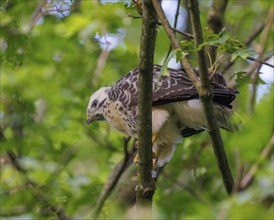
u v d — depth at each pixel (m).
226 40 10.05
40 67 15.30
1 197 13.56
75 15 15.00
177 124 12.07
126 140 13.98
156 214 14.45
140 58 9.34
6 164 14.39
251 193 9.66
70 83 15.77
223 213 9.48
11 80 14.78
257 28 15.25
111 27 15.05
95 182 14.10
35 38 15.58
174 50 9.70
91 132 15.56
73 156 15.73
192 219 12.62
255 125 12.15
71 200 13.68
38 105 16.11
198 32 9.57
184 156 15.86
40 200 13.54
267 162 11.23
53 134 15.34
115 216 13.29
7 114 14.95
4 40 14.88
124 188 14.26
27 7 14.20
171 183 15.95
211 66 10.82
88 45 15.80
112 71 16.62
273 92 12.82
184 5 16.61
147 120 9.63
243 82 10.90
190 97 11.52
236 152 12.72
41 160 15.10
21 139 14.65
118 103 12.22
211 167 16.11
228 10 16.55
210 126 9.95
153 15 9.20
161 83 11.62
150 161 9.87
